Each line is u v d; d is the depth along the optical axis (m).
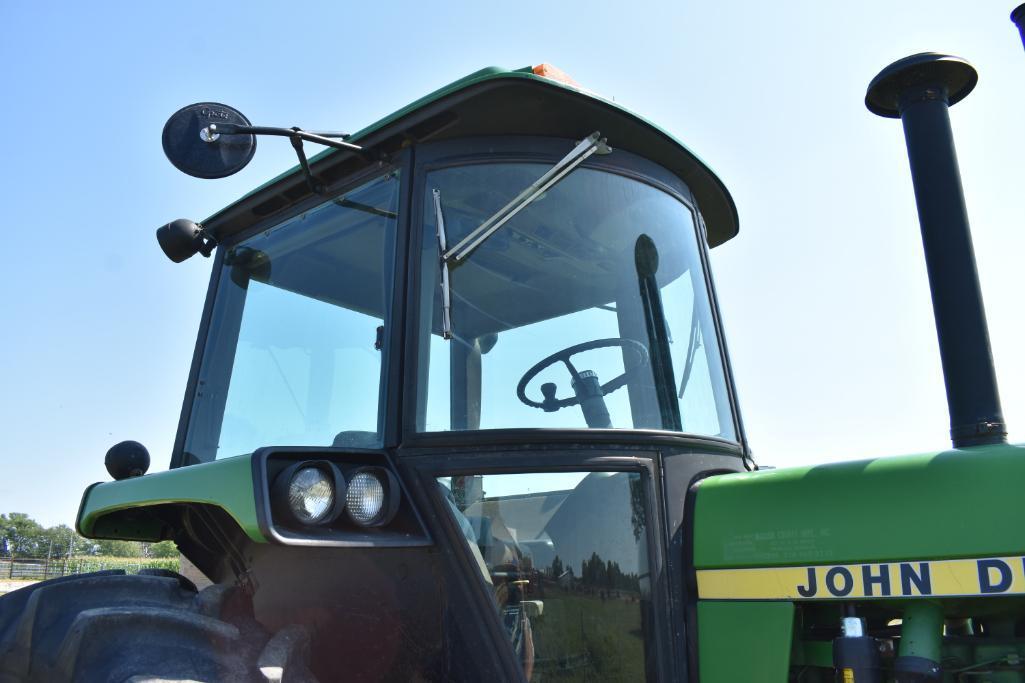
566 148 2.69
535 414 2.47
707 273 2.95
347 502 2.19
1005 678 1.93
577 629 2.25
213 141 2.82
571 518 2.33
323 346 2.80
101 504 2.95
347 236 2.82
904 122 2.24
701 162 2.98
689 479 2.46
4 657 2.39
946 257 2.12
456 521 2.31
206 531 2.89
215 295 3.33
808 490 2.15
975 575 1.88
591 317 2.63
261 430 2.94
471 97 2.53
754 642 2.12
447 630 2.30
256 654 2.20
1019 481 1.89
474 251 2.57
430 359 2.47
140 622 2.20
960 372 2.06
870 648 1.96
